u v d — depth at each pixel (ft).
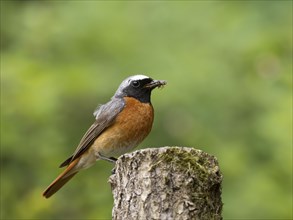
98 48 52.01
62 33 52.75
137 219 23.70
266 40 53.11
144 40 52.08
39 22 53.78
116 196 24.73
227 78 50.55
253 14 55.52
